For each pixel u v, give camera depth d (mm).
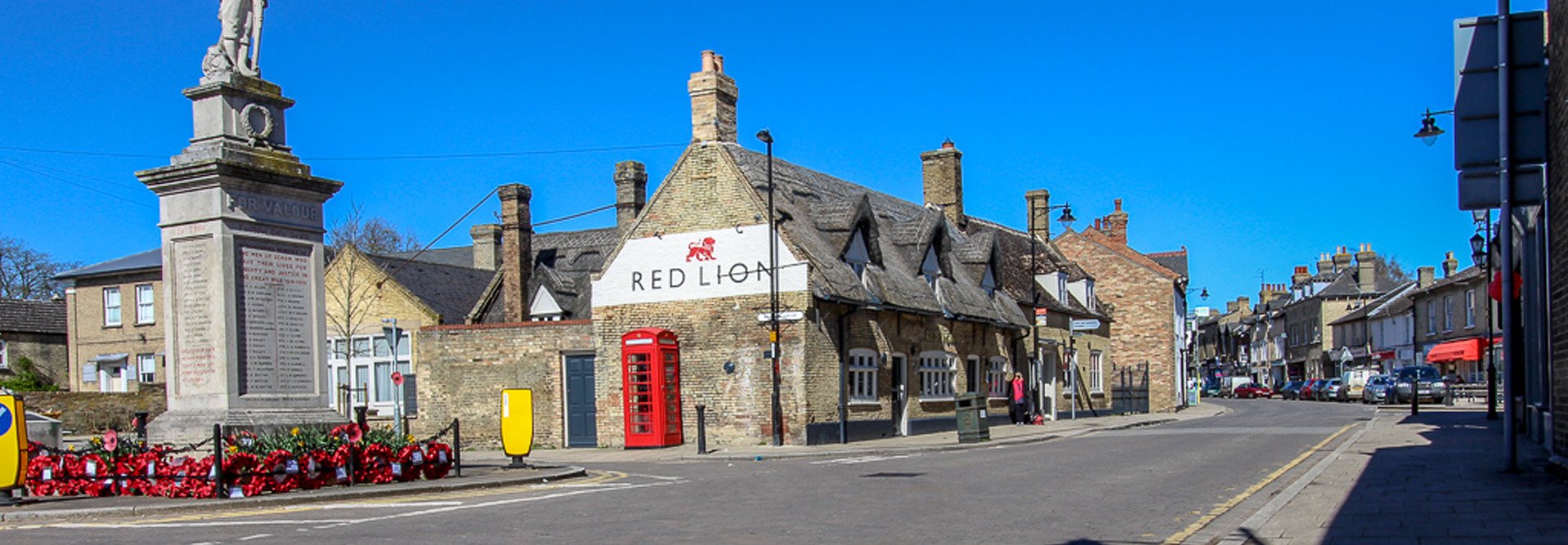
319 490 15438
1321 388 72125
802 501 14344
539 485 17672
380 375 35469
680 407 29234
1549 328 16234
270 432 16109
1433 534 10367
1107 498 14227
